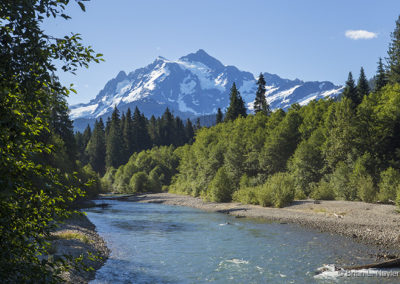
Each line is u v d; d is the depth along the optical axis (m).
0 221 4.19
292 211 35.66
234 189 54.62
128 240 22.11
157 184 92.00
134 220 33.53
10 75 4.07
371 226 24.36
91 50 4.62
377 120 46.72
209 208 47.22
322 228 25.47
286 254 17.38
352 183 38.19
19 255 4.57
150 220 33.53
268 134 66.00
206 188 65.75
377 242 19.48
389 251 17.17
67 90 4.57
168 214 39.59
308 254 17.19
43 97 4.40
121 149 131.50
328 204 35.94
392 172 35.47
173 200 62.31
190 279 13.48
